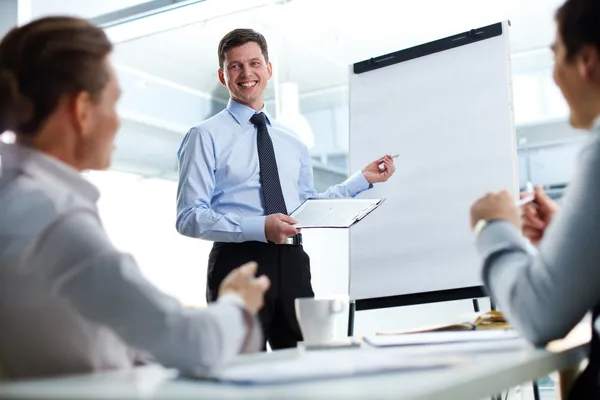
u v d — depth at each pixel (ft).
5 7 13.78
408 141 8.61
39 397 1.73
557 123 19.45
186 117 20.43
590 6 2.92
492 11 15.67
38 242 2.46
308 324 3.74
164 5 13.52
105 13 14.08
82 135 2.91
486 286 3.05
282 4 14.62
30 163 2.77
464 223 7.98
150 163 20.03
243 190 7.96
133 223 20.24
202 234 7.43
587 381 2.87
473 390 2.03
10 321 2.54
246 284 2.73
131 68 18.39
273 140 8.30
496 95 8.13
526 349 2.86
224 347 2.43
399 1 14.98
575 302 2.69
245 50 8.16
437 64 8.64
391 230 8.46
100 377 2.39
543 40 17.38
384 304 8.31
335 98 21.88
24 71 2.78
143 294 2.37
